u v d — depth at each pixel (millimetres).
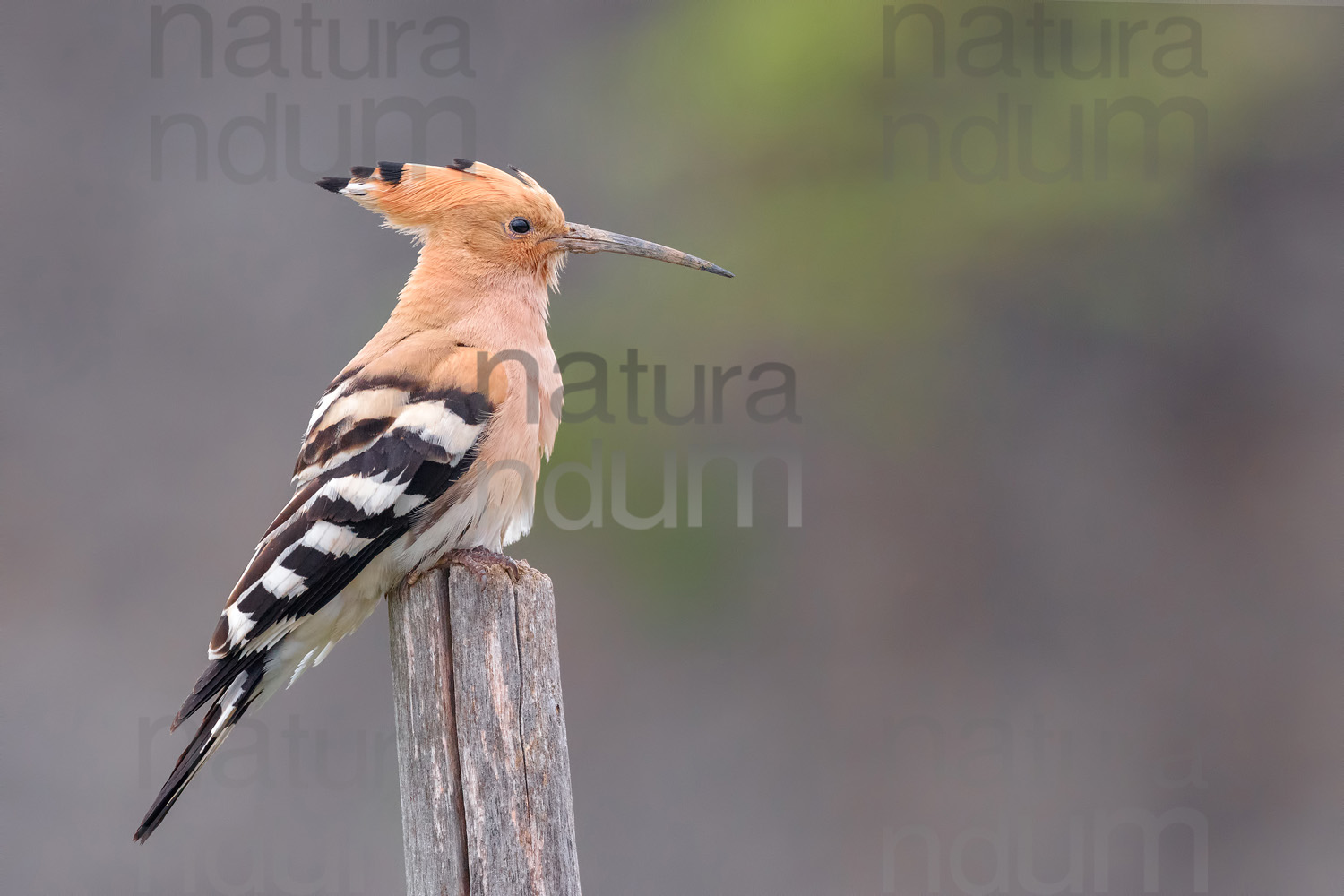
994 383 15430
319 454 6422
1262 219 15320
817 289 15250
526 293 7270
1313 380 15312
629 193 15648
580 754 14102
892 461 15312
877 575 15039
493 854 5395
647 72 15703
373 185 7258
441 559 6480
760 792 14227
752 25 15195
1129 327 15438
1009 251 15320
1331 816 14516
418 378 6586
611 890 13789
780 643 14672
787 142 15250
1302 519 15242
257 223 14969
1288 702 14828
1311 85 14906
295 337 14844
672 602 14469
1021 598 15195
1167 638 15125
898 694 14820
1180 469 15398
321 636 6430
